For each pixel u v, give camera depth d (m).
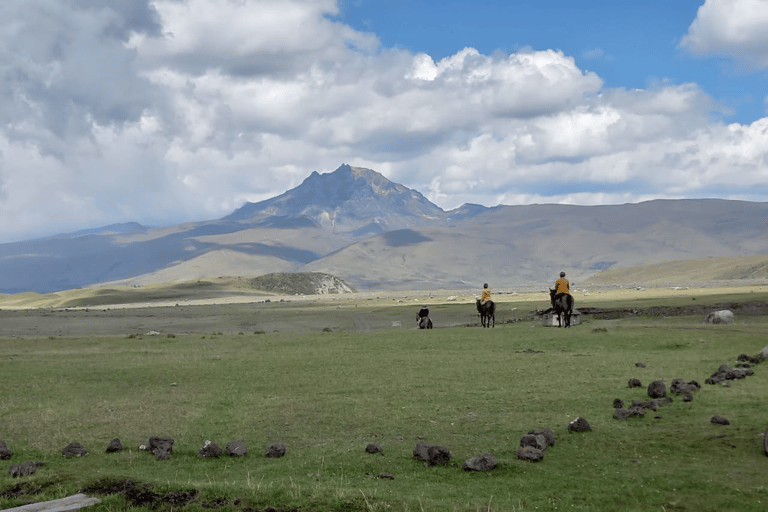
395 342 38.72
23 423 18.80
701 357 27.47
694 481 11.62
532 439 14.25
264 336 46.28
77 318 86.06
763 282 141.62
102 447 16.05
